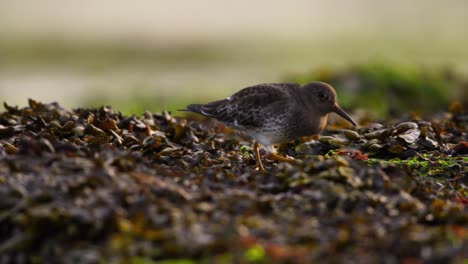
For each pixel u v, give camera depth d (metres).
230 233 9.27
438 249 8.88
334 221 9.85
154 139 13.97
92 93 28.19
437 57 34.06
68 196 9.91
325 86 13.73
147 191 10.23
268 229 9.51
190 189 10.88
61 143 11.97
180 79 31.08
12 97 28.64
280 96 13.45
